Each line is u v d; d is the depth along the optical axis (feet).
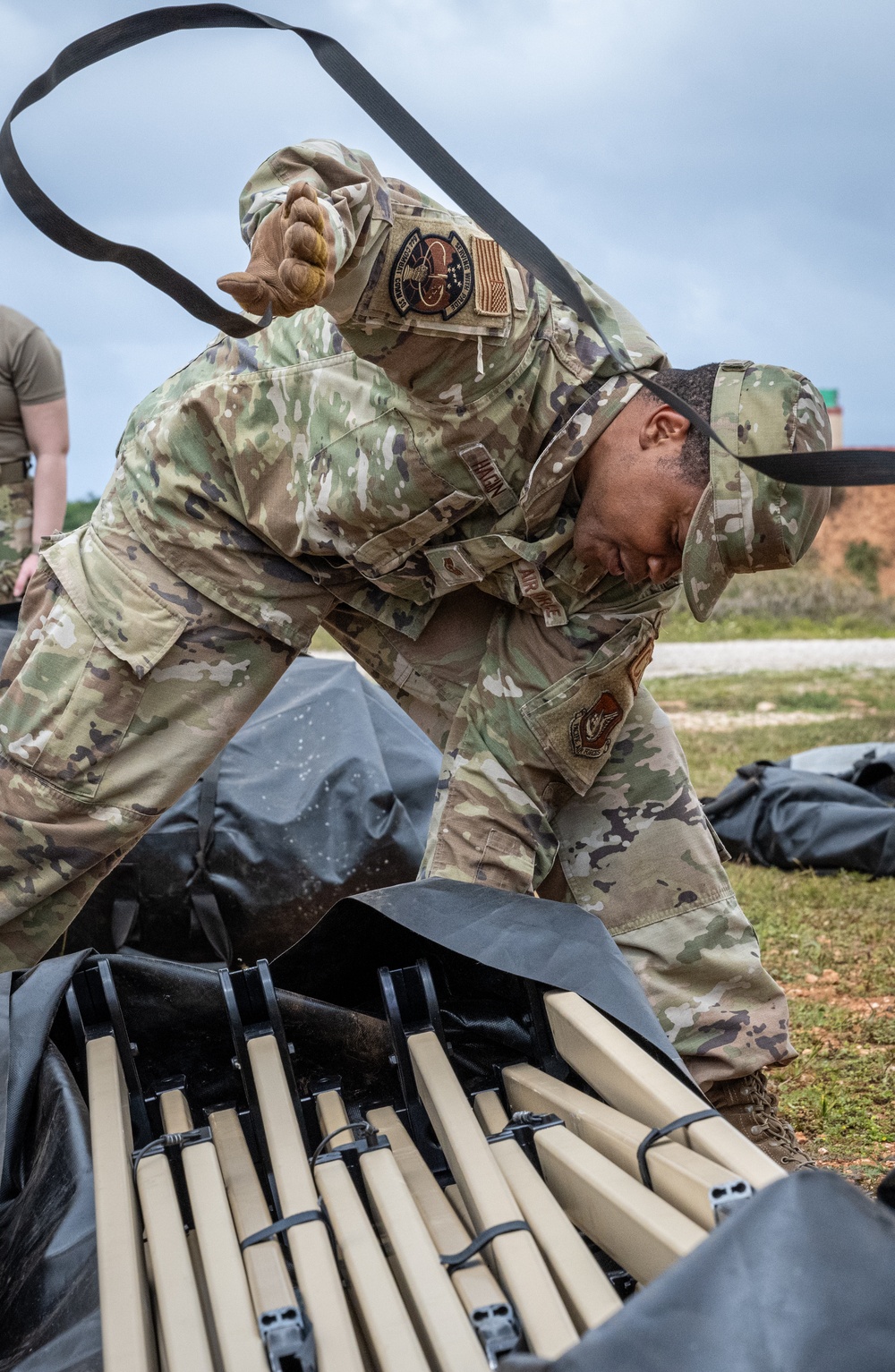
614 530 6.23
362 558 6.77
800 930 13.98
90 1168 4.41
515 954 5.28
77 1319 3.92
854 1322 2.86
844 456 5.16
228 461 7.02
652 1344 2.83
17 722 7.14
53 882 7.17
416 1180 4.62
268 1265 3.82
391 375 6.04
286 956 5.80
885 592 64.75
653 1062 4.62
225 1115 5.24
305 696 10.52
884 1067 10.19
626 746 7.59
